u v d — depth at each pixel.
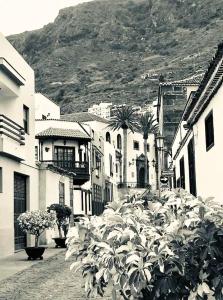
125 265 5.13
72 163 44.03
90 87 145.12
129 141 86.12
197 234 5.11
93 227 5.80
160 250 5.00
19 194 24.30
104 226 5.66
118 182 76.62
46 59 183.62
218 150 15.08
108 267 5.21
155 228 5.41
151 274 5.12
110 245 5.38
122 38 190.88
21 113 24.59
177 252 5.07
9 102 23.61
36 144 45.19
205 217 5.32
